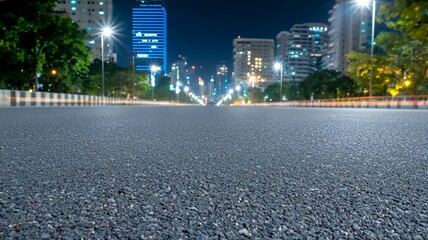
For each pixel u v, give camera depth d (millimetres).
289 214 1457
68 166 2484
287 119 9117
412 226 1329
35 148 3387
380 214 1467
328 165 2596
